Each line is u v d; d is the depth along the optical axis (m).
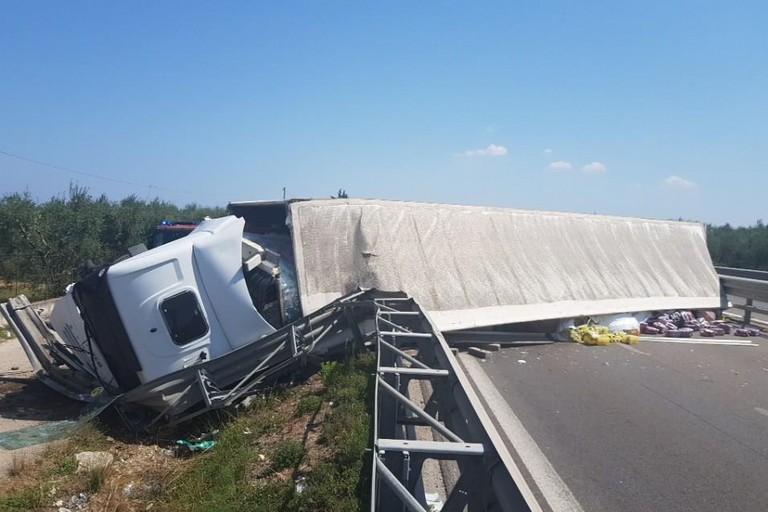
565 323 13.42
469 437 3.60
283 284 10.73
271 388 8.48
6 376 10.11
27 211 21.23
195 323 8.02
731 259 28.84
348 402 7.26
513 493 2.62
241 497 5.22
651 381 9.65
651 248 16.95
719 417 7.80
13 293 20.03
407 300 9.38
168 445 7.19
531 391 8.90
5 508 5.08
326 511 4.82
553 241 15.13
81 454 6.42
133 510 5.29
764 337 14.21
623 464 6.21
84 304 7.79
